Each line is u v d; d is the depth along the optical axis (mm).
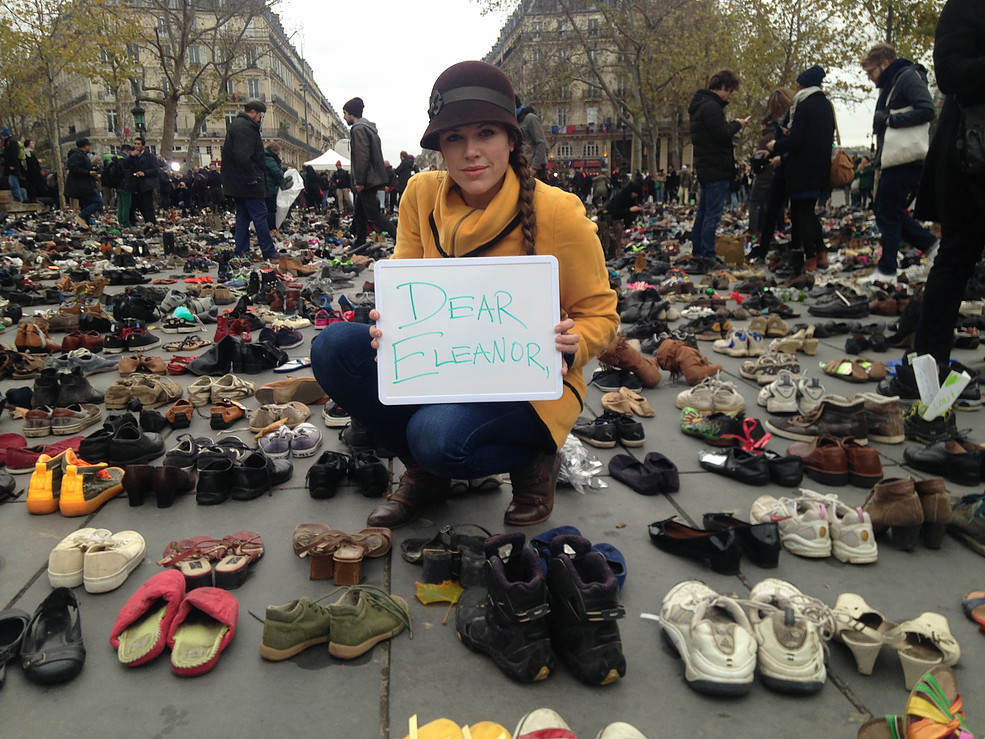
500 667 1866
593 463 3143
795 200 7934
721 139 8766
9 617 1938
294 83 94250
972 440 3441
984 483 2988
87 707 1745
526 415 2359
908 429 3479
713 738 1650
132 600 2000
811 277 7641
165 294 7438
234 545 2391
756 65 29156
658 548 2527
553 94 40656
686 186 34344
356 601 2082
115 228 16297
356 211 11781
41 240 13289
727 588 2262
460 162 2174
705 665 1780
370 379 2521
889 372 4371
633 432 3514
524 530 2621
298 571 2373
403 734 1661
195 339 5504
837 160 7680
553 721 1595
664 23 37000
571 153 68812
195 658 1873
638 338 5652
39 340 5160
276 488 3045
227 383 4227
